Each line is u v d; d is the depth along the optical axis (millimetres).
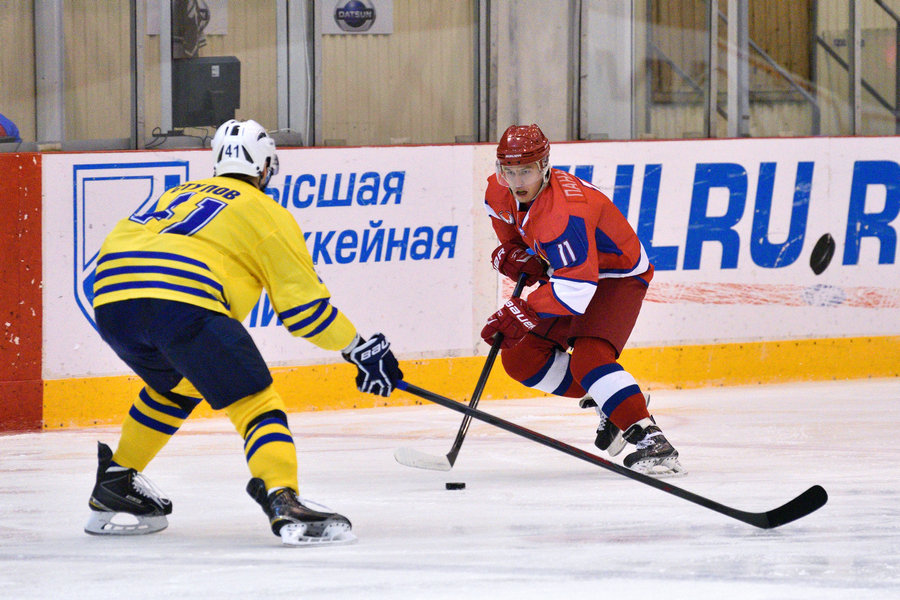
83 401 17734
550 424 17875
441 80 21125
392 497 12625
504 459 15164
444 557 9773
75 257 17562
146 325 9797
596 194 13109
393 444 16281
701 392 20750
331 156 18953
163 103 19281
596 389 13422
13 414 17312
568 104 21594
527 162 12461
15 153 17125
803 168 21844
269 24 19859
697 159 21156
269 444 9953
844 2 23016
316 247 18953
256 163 10586
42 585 8977
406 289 19562
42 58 18750
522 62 21281
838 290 22188
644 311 20891
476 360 20078
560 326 13883
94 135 19109
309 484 13445
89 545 10406
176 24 19234
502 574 9219
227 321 9914
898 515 11539
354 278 19219
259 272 10141
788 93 22969
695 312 21250
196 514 11867
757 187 21562
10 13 18547
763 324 21719
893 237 22516
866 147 22234
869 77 23438
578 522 11250
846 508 11867
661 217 20984
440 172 19688
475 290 20047
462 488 13102
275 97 20016
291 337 18875
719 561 9672
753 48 22594
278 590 8734
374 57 20672
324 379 19156
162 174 18094
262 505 10055
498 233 14312
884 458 14852
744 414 18422
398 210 19438
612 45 21891
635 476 11031
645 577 9141
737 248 21469
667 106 22406
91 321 17719
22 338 17312
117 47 19078
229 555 9875
